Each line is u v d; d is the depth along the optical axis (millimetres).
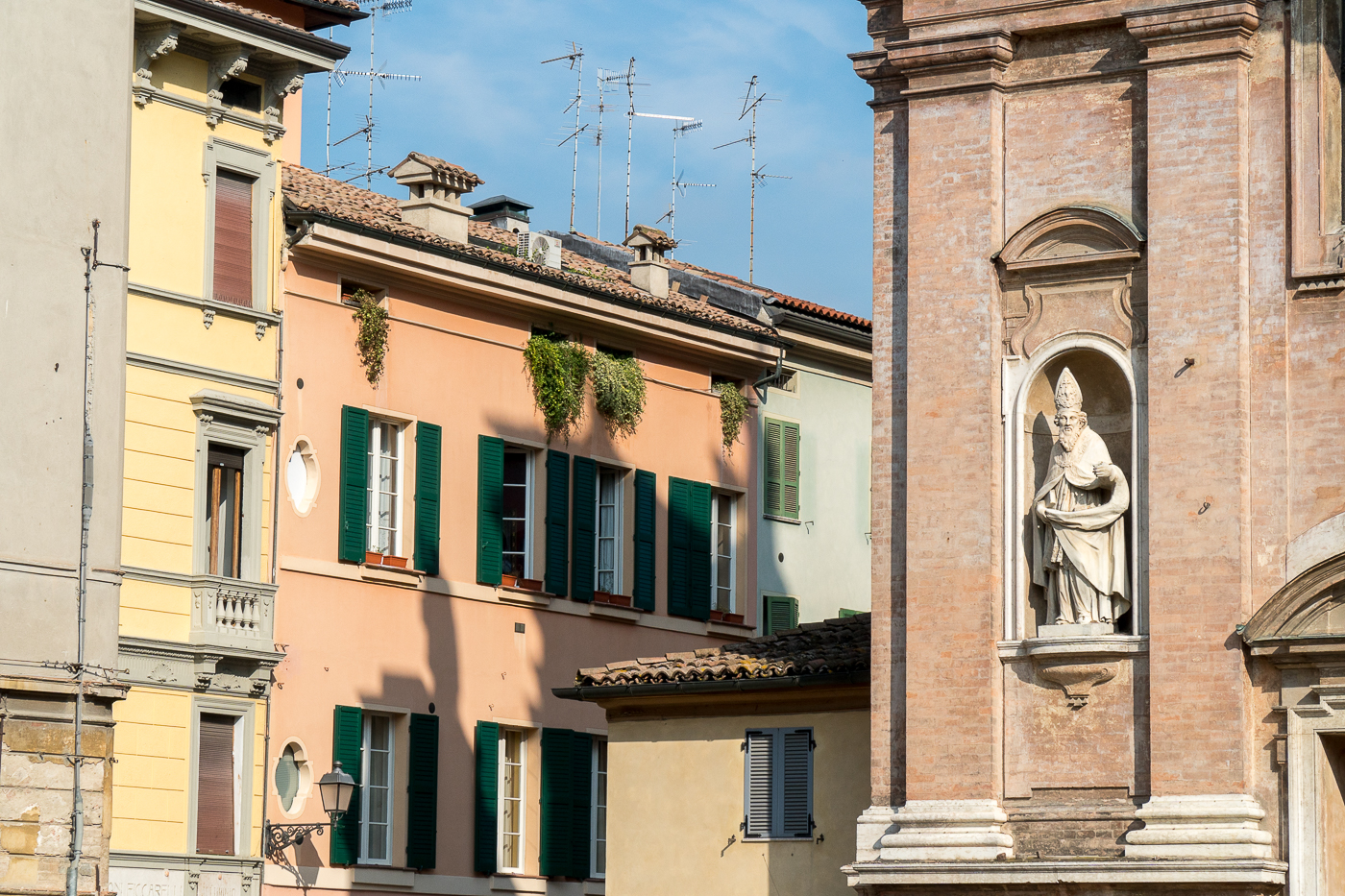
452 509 54031
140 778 45656
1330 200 35250
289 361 50250
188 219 47875
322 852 49875
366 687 51438
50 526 40531
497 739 54250
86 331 41438
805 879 39844
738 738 40969
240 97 49688
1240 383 34812
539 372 56219
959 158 37375
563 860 55125
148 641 45781
